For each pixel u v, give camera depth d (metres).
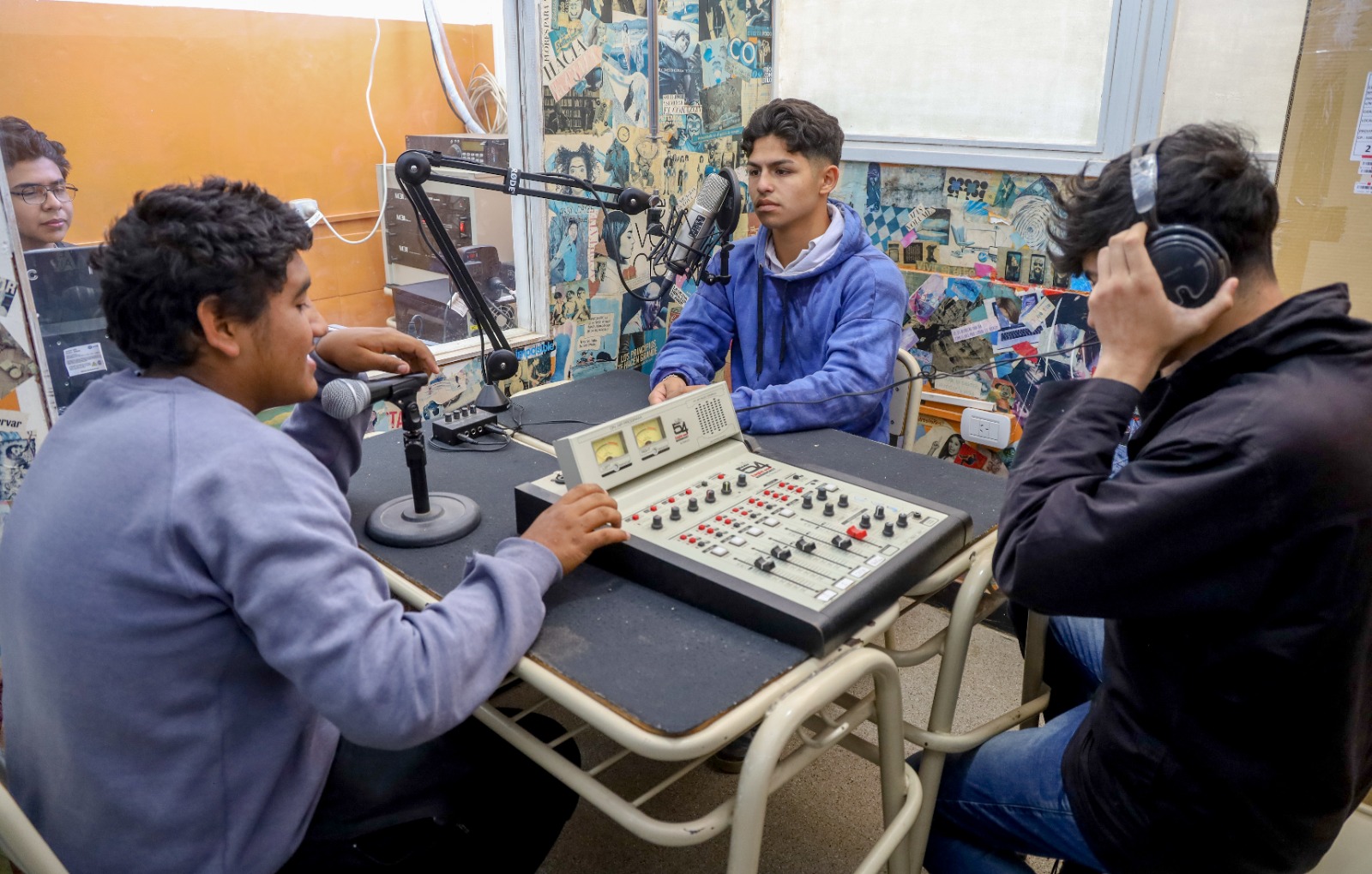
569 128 2.10
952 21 2.27
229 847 0.93
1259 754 0.91
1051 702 1.51
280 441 0.91
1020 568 0.94
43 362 1.52
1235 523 0.83
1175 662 0.94
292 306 0.98
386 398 1.20
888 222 2.48
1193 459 0.85
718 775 1.86
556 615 1.08
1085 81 2.12
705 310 2.07
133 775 0.89
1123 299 0.92
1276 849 0.95
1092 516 0.89
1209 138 0.91
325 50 2.23
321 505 0.90
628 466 1.25
